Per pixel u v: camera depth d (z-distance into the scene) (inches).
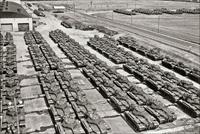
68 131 969.5
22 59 1929.1
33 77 1581.0
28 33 2780.5
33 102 1258.0
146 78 1519.4
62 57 2004.2
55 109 1124.5
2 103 1184.8
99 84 1422.2
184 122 1106.1
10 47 2153.1
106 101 1280.8
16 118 1065.5
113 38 2694.4
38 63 1760.6
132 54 2046.0
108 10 5418.3
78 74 1649.9
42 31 3065.9
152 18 4352.9
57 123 1025.5
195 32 3115.2
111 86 1378.0
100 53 2150.6
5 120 1032.2
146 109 1157.1
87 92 1382.9
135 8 5679.1
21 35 2797.7
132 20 4124.0
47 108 1200.2
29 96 1321.4
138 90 1325.0
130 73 1675.7
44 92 1331.2
